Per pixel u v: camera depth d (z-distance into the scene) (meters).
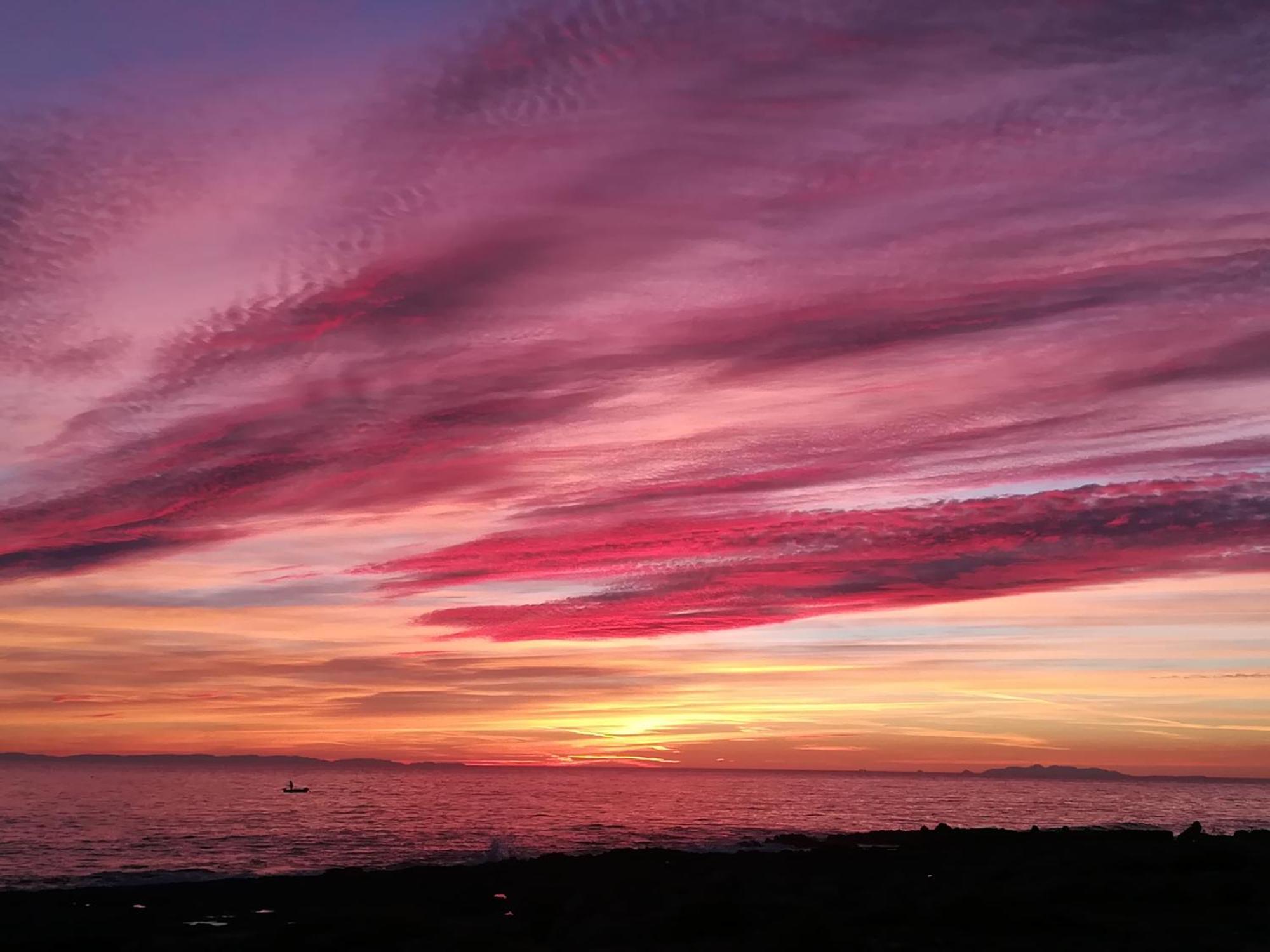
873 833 60.22
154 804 126.75
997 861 40.47
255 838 74.31
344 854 60.59
